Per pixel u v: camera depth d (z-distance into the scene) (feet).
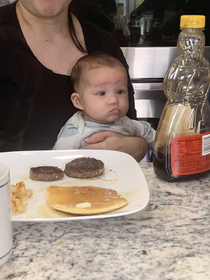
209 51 4.45
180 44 2.07
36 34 3.34
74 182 2.09
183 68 2.01
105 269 1.34
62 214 1.70
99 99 3.38
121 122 3.69
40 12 3.12
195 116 1.99
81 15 4.04
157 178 2.19
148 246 1.49
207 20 4.30
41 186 2.03
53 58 3.47
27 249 1.48
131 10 4.12
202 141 2.03
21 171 2.24
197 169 2.08
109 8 4.06
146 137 3.96
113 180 2.09
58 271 1.33
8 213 1.36
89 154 2.44
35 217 1.67
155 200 1.90
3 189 1.30
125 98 3.51
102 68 3.35
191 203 1.87
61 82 3.46
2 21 3.28
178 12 4.20
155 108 4.56
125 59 4.14
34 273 1.32
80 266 1.36
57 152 2.43
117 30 4.19
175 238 1.55
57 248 1.48
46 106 3.43
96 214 1.66
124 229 1.62
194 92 1.99
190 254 1.43
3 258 1.36
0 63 3.29
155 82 4.46
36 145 3.48
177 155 2.03
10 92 3.37
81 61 3.44
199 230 1.61
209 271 1.32
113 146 3.34
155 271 1.32
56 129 3.49
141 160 3.87
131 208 1.70
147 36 4.27
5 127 3.42
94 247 1.49
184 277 1.29
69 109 3.54
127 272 1.32
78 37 3.64
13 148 3.45
